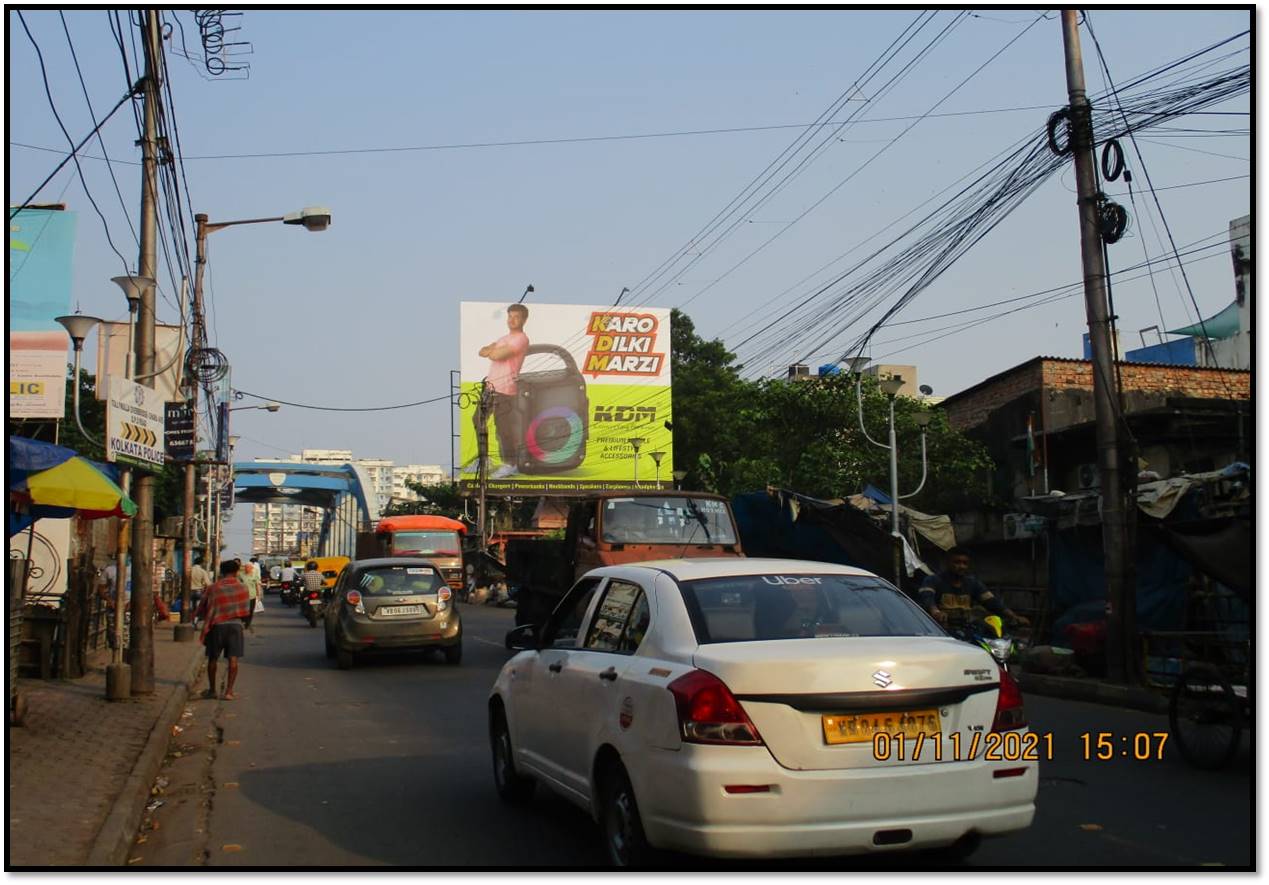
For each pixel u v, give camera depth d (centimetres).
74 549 2275
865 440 2692
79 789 795
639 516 1706
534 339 5200
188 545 2586
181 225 1686
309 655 2080
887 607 606
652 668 553
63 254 2248
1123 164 1354
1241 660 1205
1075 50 1390
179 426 1817
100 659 1778
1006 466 2669
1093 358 1388
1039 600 1850
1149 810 708
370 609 1775
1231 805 722
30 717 1147
